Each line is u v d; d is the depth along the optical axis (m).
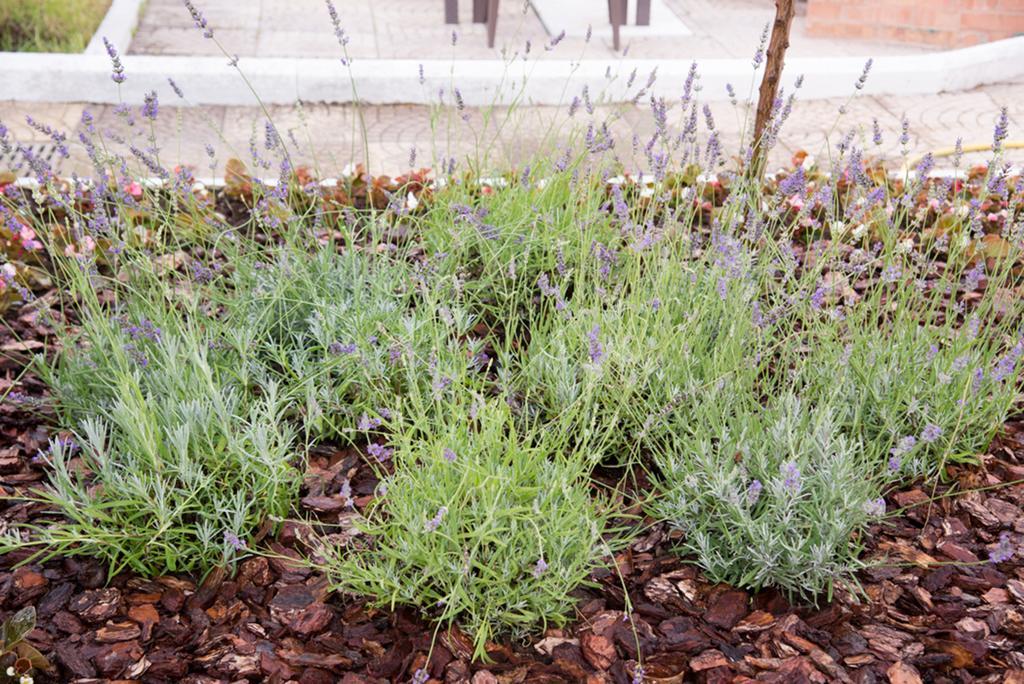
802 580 2.73
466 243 4.10
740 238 3.64
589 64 8.13
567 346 3.52
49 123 7.15
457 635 2.62
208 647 2.59
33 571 2.79
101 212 3.78
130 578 2.80
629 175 5.09
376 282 3.76
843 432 3.28
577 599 2.68
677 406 3.22
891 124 7.52
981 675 2.53
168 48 8.99
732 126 7.38
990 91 8.34
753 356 3.41
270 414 2.97
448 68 7.99
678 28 9.91
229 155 6.68
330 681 2.49
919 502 2.96
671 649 2.61
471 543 2.69
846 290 3.86
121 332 3.49
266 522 2.95
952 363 3.19
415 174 5.29
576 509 2.68
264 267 4.00
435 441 2.85
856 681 2.51
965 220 4.55
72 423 3.33
